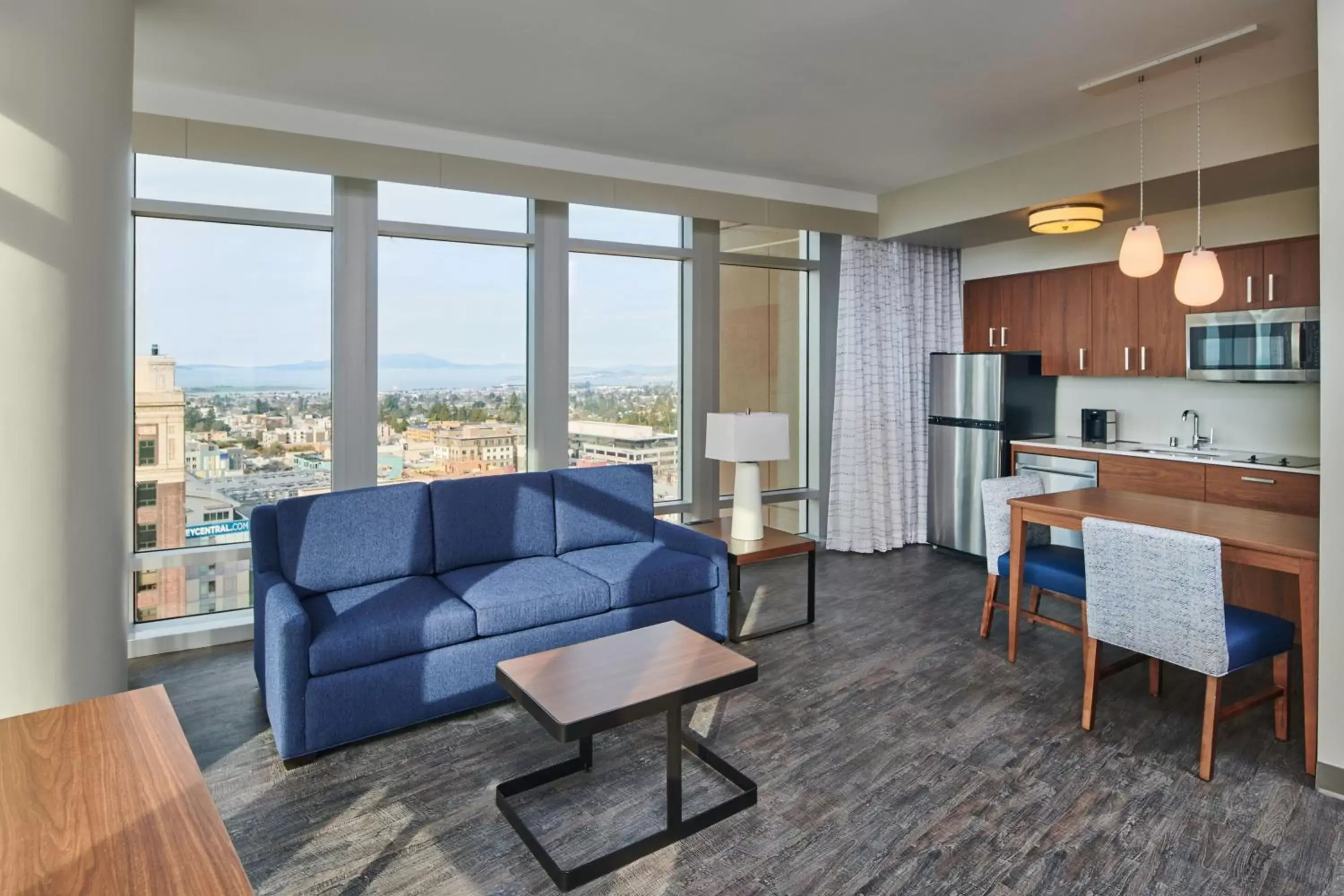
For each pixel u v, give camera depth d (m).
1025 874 2.05
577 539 3.92
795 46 3.12
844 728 2.90
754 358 5.61
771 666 3.52
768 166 4.88
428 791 2.46
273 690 2.67
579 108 3.82
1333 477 2.39
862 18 2.89
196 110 3.57
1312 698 2.54
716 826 2.27
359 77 3.43
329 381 4.07
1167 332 4.79
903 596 4.61
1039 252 5.59
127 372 2.58
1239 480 4.18
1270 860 2.10
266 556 3.14
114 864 0.95
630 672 2.36
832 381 5.80
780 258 5.58
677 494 5.32
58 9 2.20
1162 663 3.20
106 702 1.42
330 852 2.14
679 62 3.29
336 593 3.19
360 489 3.38
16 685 2.15
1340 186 2.35
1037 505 3.45
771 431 4.13
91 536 2.35
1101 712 3.04
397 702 2.80
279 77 3.42
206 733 2.85
